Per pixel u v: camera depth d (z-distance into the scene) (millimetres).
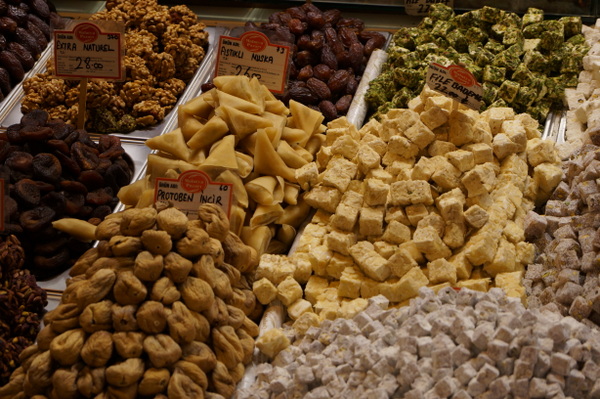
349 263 2418
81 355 1835
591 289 2178
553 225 2525
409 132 2656
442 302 2105
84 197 2766
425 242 2340
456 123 2645
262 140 2607
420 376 1824
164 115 3371
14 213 2520
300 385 1955
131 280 1867
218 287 2053
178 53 3521
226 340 2020
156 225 1978
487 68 3312
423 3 3932
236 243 2244
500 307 2023
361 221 2467
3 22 3494
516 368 1771
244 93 2762
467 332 1866
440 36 3629
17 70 3455
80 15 4004
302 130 2854
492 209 2492
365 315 2100
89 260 2133
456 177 2545
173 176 2465
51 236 2576
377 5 4008
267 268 2377
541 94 3256
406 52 3535
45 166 2693
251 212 2609
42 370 1858
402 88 3385
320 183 2656
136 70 3348
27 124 2859
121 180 2904
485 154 2611
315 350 2092
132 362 1829
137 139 3211
